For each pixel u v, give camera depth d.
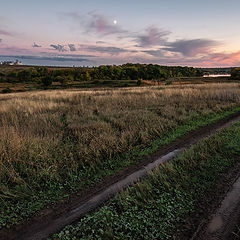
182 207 3.13
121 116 9.02
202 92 16.64
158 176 4.07
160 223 2.81
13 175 4.03
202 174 4.09
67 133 7.11
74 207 3.34
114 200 3.40
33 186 3.93
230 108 11.94
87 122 8.15
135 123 7.84
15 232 2.83
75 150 5.60
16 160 4.58
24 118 8.38
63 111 10.64
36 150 4.97
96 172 4.57
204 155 4.96
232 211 2.97
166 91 17.83
